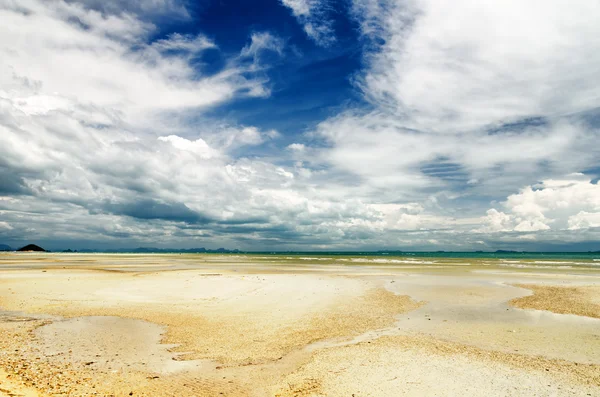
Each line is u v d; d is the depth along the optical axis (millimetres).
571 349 15977
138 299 27969
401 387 11680
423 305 27094
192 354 15242
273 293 32094
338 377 12617
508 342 17109
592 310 25266
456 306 26734
